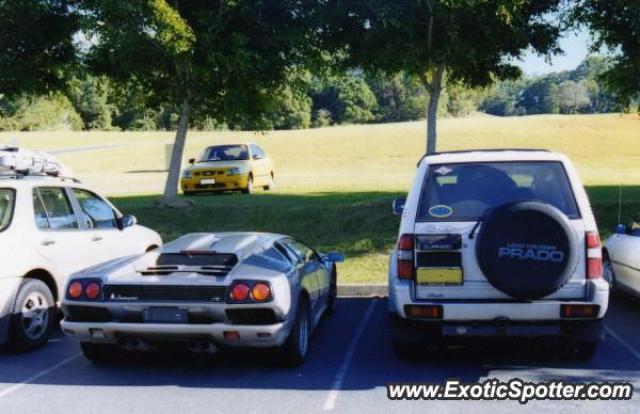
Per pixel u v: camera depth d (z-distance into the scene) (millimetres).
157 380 5984
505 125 59688
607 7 13234
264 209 14867
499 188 5863
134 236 9070
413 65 13906
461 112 168625
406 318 5727
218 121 15875
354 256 11852
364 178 27438
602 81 14516
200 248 6469
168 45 12750
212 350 5863
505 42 14070
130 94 16859
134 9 12484
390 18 12953
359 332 7734
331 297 8648
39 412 5191
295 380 5914
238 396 5500
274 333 5750
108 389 5746
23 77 15516
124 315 5891
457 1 12617
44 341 7188
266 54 14234
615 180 22781
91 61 16312
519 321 5633
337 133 59469
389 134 56406
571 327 5828
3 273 6691
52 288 7391
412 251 5789
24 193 7293
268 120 15844
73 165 43281
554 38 14312
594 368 6094
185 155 45906
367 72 15531
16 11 14727
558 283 5434
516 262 5457
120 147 55594
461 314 5605
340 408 5168
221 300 5762
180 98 14828
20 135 73875
